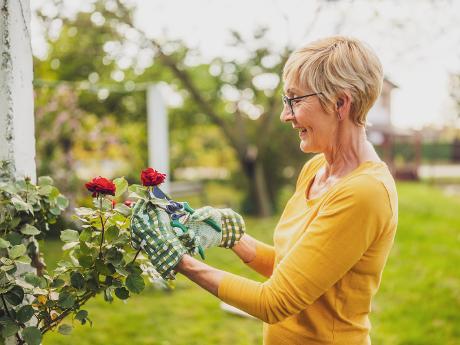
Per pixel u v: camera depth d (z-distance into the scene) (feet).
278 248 4.50
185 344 10.96
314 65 3.88
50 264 15.39
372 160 4.02
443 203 34.53
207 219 4.23
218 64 30.73
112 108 23.40
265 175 31.27
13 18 4.25
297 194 4.66
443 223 25.79
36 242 4.77
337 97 3.90
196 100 28.25
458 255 18.58
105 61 28.12
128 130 23.48
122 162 23.57
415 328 11.73
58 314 4.50
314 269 3.70
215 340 11.19
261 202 29.99
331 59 3.86
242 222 4.54
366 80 3.86
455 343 10.92
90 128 22.94
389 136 49.49
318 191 4.37
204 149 44.21
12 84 4.25
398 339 11.10
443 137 74.74
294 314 3.87
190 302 13.69
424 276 15.88
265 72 28.68
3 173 4.27
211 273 3.83
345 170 4.12
